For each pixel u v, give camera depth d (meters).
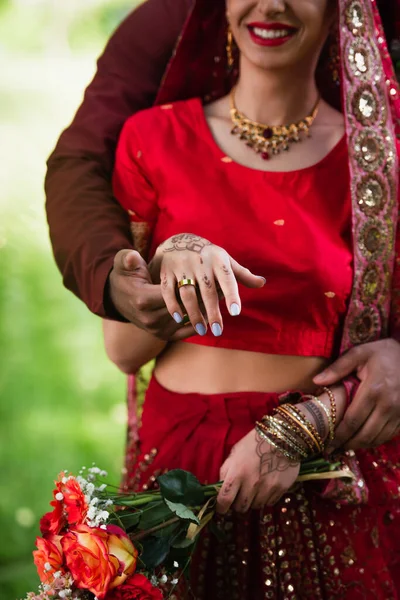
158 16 3.52
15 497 5.20
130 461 3.29
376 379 2.92
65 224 3.07
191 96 3.32
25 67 12.34
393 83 3.06
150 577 2.69
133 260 2.69
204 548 2.94
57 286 8.02
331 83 3.23
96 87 3.46
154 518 2.73
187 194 2.98
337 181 3.01
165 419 3.02
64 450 5.70
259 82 3.02
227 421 2.95
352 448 2.94
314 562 2.93
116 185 3.12
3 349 6.91
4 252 8.25
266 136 3.03
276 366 2.97
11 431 5.91
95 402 6.42
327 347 3.00
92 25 13.12
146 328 2.74
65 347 7.07
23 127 10.98
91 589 2.47
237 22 2.98
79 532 2.53
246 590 2.93
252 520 2.95
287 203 2.95
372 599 2.93
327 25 3.04
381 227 3.01
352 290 2.99
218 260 2.57
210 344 2.97
